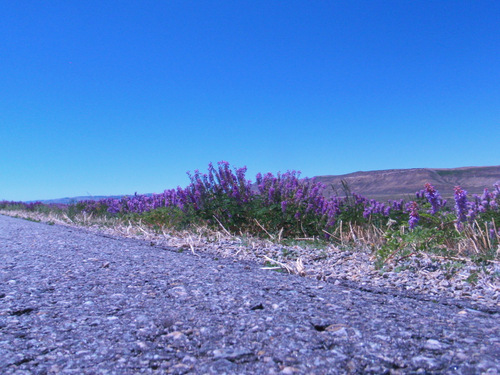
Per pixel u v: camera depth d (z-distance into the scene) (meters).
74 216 17.03
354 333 2.26
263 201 8.97
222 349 2.06
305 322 2.46
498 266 4.79
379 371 1.80
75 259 5.20
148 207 13.12
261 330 2.32
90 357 1.99
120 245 7.02
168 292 3.31
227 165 9.26
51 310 2.80
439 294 3.79
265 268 4.86
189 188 9.41
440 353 1.99
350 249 6.46
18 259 5.23
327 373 1.79
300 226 8.20
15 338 2.25
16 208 27.89
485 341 2.17
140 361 1.95
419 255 5.43
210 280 3.80
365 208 8.73
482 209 7.30
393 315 2.68
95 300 3.07
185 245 7.08
